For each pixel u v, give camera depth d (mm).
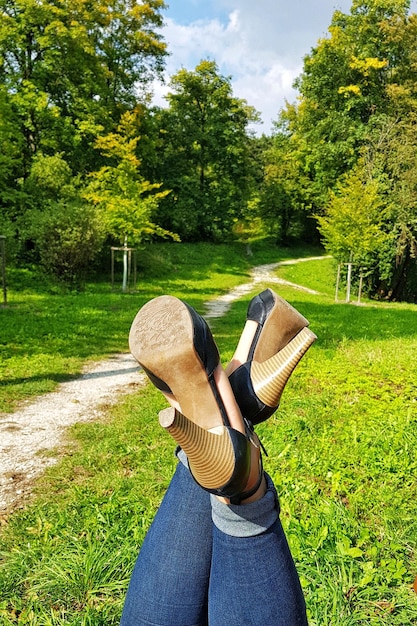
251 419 1052
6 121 21469
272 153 49438
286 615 982
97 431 6188
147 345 911
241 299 22953
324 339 12172
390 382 8461
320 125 32750
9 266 22297
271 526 984
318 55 33031
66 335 12039
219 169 39031
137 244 27359
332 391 7719
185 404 920
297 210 48156
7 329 12219
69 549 3338
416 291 33625
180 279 28469
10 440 6020
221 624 989
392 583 2979
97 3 27859
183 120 37250
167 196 36969
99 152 27703
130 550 3146
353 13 33625
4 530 3924
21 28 23516
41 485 4797
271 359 1051
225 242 40375
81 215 21859
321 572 2918
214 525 1011
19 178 25406
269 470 4605
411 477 4582
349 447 5285
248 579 971
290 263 39031
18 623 2697
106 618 2689
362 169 27297
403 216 27875
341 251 25453
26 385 8148
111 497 4090
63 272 21672
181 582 1108
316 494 4098
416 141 28141
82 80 26266
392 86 30156
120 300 18828
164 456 5180
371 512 3912
